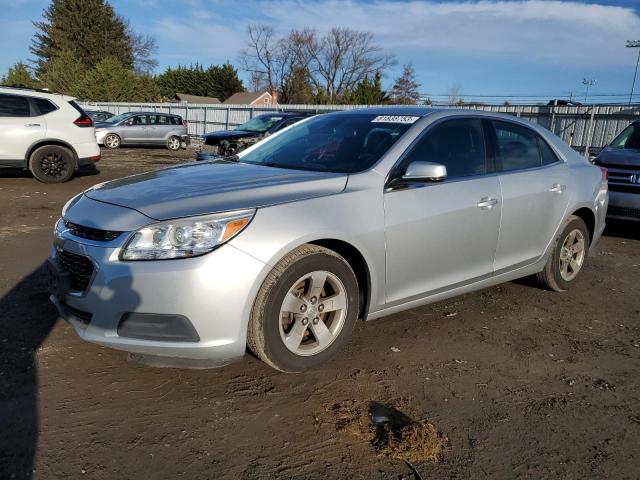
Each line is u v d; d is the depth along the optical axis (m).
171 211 2.80
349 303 3.24
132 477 2.30
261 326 2.89
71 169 10.73
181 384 3.05
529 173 4.32
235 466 2.40
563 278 4.84
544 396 3.11
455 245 3.72
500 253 4.12
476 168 3.97
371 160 3.52
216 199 2.91
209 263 2.69
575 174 4.77
